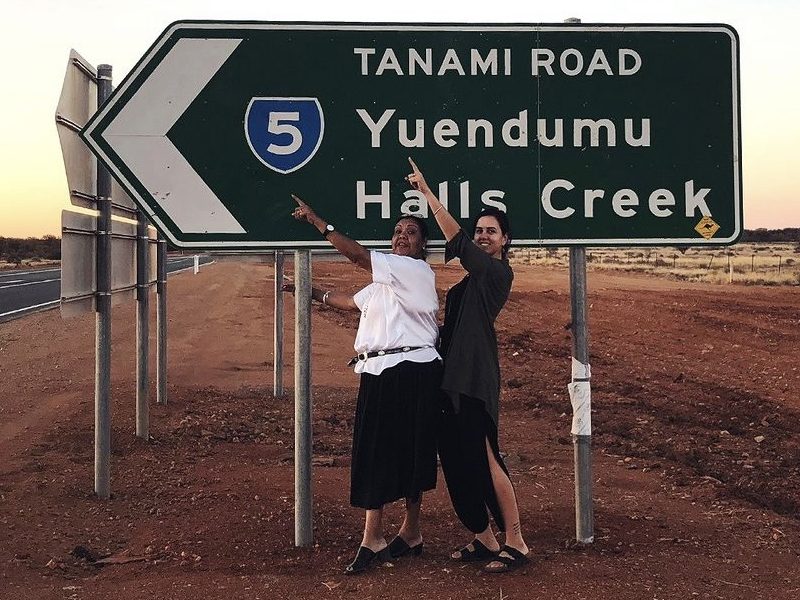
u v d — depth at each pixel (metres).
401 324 4.45
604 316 19.28
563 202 5.00
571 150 5.01
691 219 5.05
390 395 4.45
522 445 8.05
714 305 20.88
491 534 4.70
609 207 5.02
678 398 10.33
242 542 5.03
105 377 6.06
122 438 7.74
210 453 7.57
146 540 5.14
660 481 6.68
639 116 5.03
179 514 5.67
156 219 4.93
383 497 4.50
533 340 15.79
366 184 4.97
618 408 9.80
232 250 5.02
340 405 9.91
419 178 4.68
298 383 4.93
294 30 4.95
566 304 21.86
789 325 17.31
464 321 4.40
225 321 19.02
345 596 4.17
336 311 20.88
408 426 4.47
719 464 7.40
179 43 4.91
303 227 4.96
